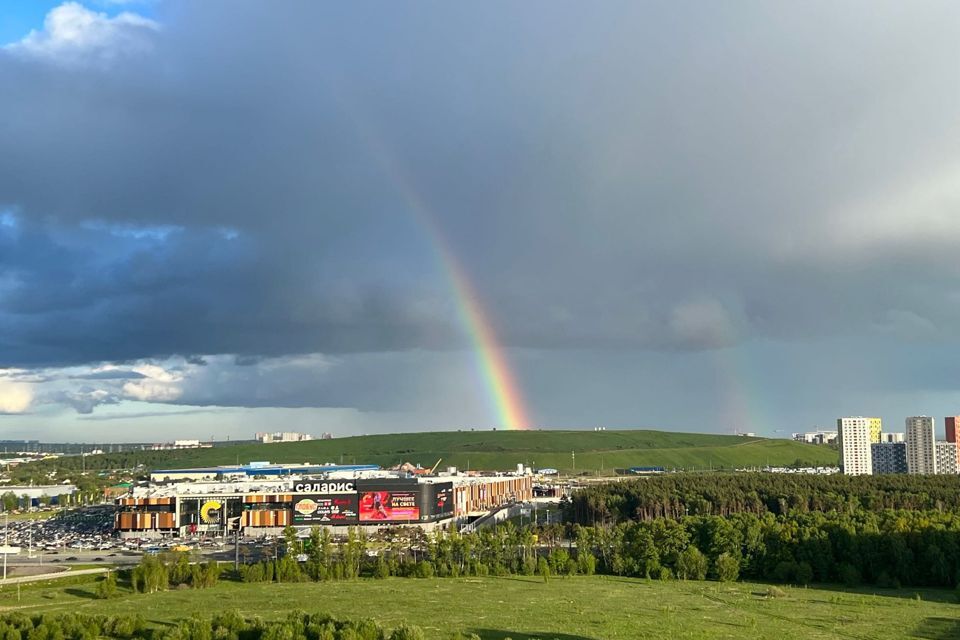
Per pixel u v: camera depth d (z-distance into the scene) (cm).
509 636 14700
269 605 18200
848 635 14988
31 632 13638
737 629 15412
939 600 18688
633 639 14612
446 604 18112
